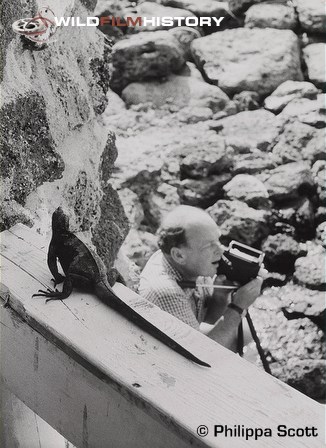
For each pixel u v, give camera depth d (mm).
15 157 2637
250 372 1976
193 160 6184
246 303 3744
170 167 6258
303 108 6715
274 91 6945
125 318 2160
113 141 3385
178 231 3691
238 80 6922
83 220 3100
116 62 6918
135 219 5883
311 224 6059
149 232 5988
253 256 3795
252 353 5094
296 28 7305
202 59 7070
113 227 3354
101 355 2014
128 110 6828
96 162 3207
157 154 6293
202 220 3707
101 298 2209
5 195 2635
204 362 1979
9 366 2348
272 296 5609
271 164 6359
